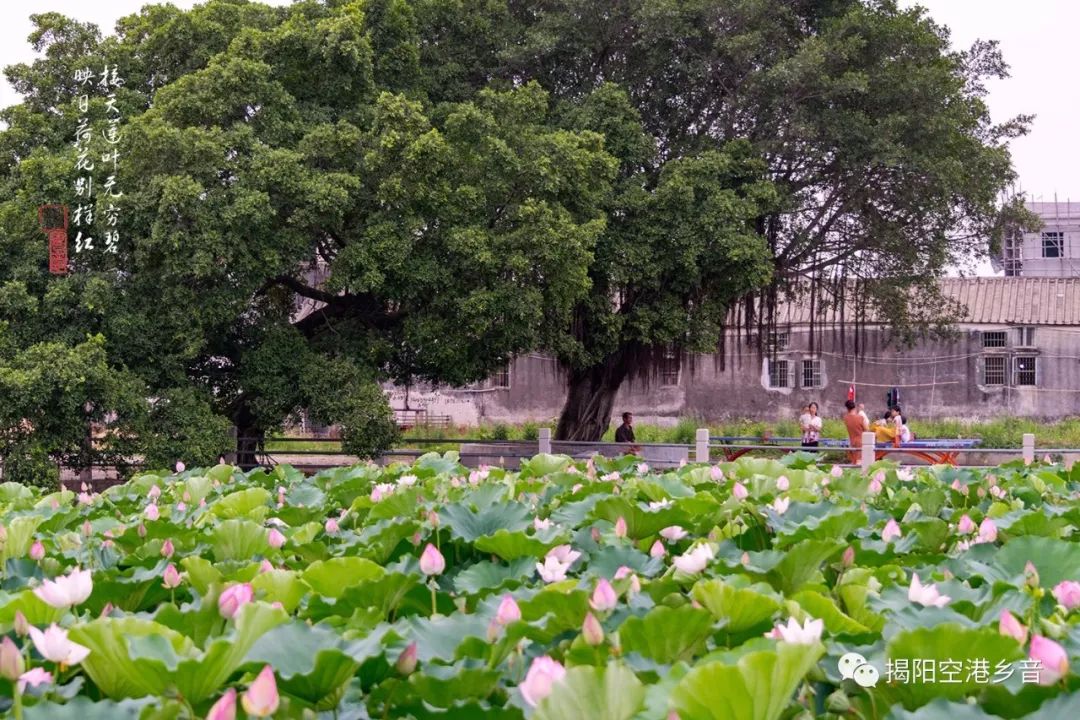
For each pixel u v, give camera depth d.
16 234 14.98
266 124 15.41
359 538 5.02
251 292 15.01
